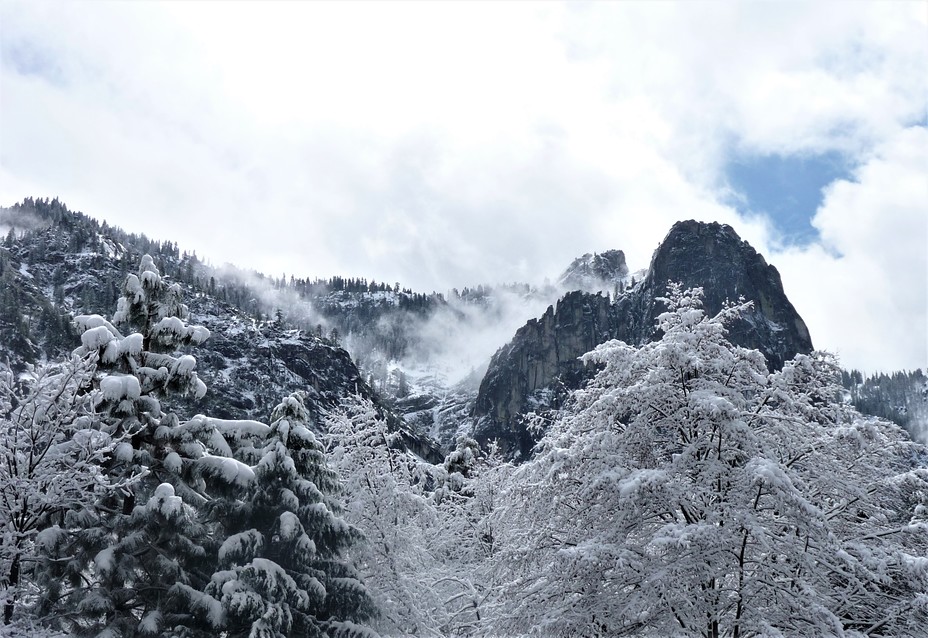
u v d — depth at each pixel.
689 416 14.59
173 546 17.20
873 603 13.51
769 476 12.05
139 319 19.52
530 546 15.00
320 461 19.94
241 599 15.77
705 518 13.48
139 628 15.47
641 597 13.10
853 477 14.99
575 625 13.61
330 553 19.38
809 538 13.42
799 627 12.77
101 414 17.38
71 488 15.79
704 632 13.09
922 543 14.68
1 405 15.83
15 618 15.44
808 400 15.46
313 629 17.47
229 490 18.03
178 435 18.16
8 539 14.66
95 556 16.17
